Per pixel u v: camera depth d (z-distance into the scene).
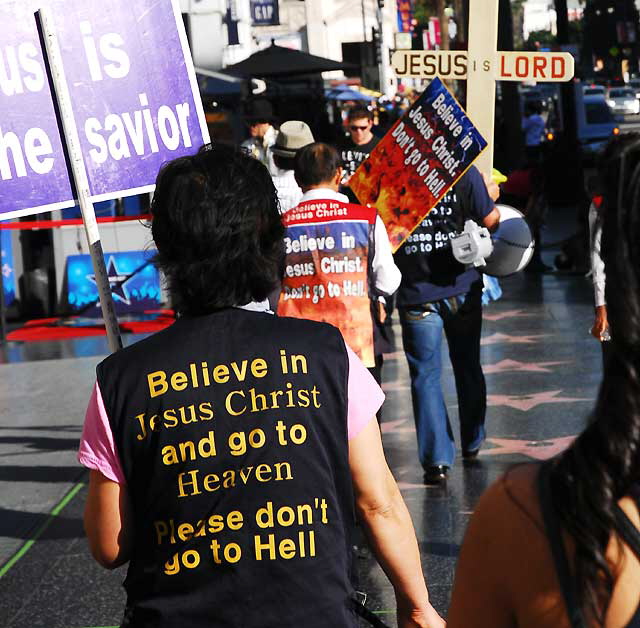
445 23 44.78
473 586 1.49
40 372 10.01
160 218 2.26
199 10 19.91
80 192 3.56
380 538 2.29
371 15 46.59
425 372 6.09
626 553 1.35
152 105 3.82
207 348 2.18
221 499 2.09
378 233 5.09
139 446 2.13
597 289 5.55
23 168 3.60
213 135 17.50
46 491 6.45
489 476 6.17
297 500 2.11
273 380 2.16
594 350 9.39
